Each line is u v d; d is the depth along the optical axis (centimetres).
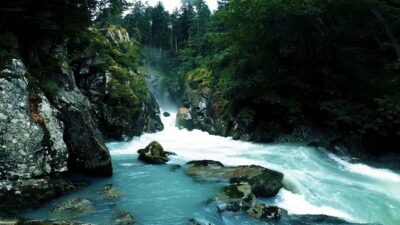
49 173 953
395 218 1002
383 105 1792
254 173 1165
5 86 884
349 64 2167
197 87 3684
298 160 1580
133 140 2383
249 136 2342
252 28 2372
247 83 2297
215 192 1036
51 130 984
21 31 1180
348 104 2022
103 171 1193
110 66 2442
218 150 1931
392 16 2016
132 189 1077
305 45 2344
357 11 2056
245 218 884
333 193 1156
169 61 6034
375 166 1620
